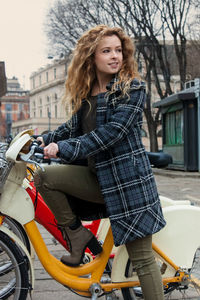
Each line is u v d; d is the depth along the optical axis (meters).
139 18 23.77
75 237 2.29
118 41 2.24
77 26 24.78
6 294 2.51
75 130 2.40
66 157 2.08
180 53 24.48
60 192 2.24
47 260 2.29
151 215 2.20
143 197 2.17
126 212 2.16
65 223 2.26
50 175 2.20
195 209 2.54
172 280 2.47
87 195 2.27
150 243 2.29
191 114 16.00
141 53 25.72
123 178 2.16
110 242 2.36
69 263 2.33
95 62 2.27
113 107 2.18
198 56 25.25
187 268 2.48
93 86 2.36
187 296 2.93
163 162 2.40
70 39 25.23
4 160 2.23
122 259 2.39
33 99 84.50
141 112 2.19
